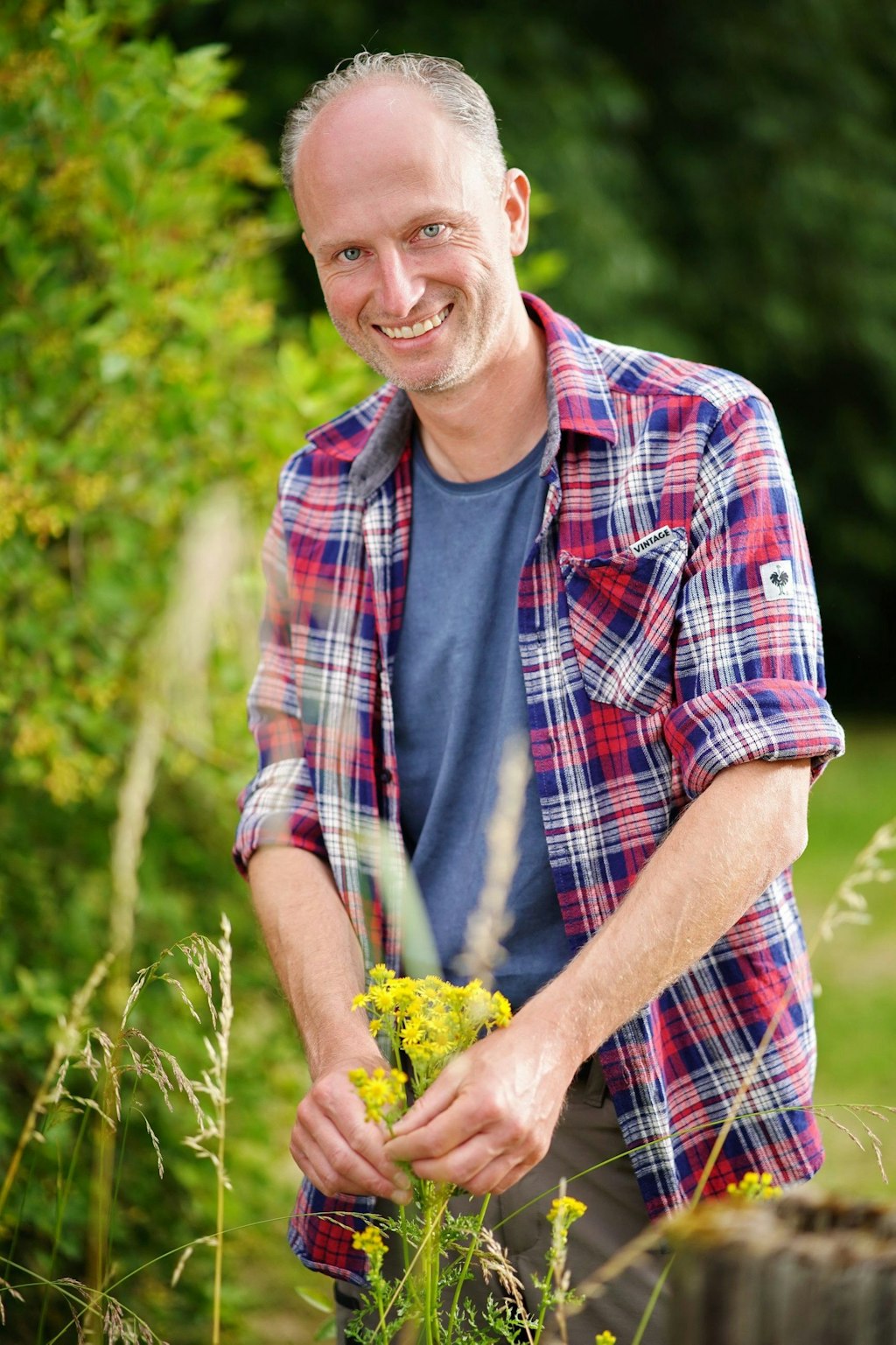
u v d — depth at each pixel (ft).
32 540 9.35
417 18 28.12
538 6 31.30
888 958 19.71
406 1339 4.62
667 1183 5.40
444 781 5.86
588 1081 5.54
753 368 35.45
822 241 34.68
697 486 5.49
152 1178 9.34
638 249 29.48
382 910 5.89
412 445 6.23
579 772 5.53
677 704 5.48
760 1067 5.53
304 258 25.88
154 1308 9.22
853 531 37.68
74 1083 8.91
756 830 4.99
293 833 6.05
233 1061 10.11
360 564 6.20
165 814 10.49
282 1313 10.25
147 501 9.55
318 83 5.78
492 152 5.69
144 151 9.28
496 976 5.65
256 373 10.40
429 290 5.55
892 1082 15.58
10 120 9.29
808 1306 3.27
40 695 9.04
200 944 5.05
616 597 5.54
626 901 4.94
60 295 9.28
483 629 5.86
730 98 33.65
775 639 5.28
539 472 5.87
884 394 36.42
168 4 11.52
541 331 6.08
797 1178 5.56
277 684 6.42
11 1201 8.39
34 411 9.13
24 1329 8.38
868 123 35.42
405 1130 4.36
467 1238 5.51
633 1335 5.57
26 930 9.62
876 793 28.73
